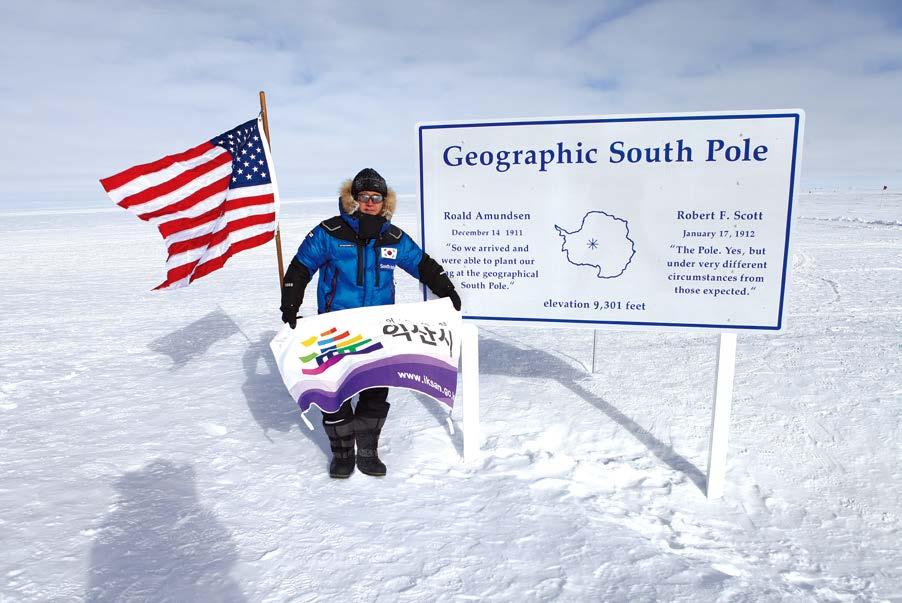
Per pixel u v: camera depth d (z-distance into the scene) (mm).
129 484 2660
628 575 1972
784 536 2381
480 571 1993
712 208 2520
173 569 2004
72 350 5512
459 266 2877
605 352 5039
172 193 3908
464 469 2852
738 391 3904
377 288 2732
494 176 2732
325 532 2242
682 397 3816
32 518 2344
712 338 5410
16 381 4461
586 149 2605
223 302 8562
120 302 8648
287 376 2545
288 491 2594
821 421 3357
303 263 2637
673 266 2625
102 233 27812
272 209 4285
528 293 2832
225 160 4047
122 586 1909
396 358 2559
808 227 22328
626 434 3285
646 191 2580
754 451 3061
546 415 3555
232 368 4730
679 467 2926
